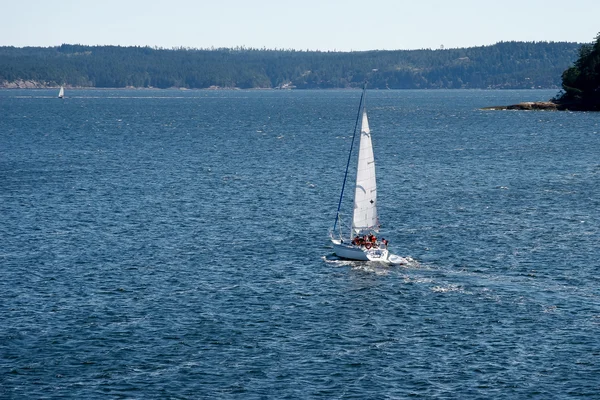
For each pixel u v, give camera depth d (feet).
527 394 629.10
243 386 641.40
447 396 626.64
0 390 630.74
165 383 645.51
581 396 625.41
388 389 638.12
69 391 631.15
